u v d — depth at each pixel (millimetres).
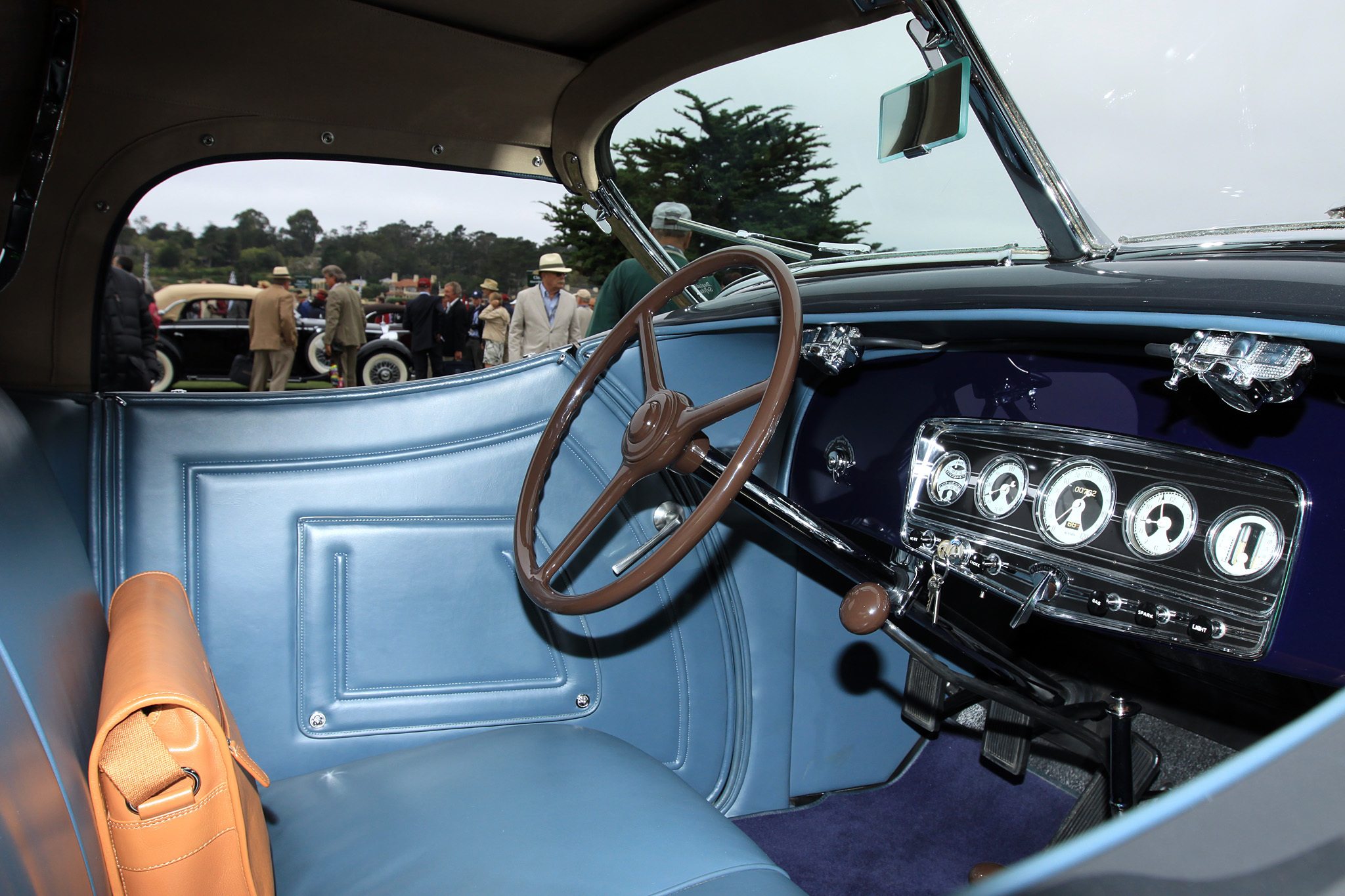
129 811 674
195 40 1232
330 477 1312
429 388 1377
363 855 978
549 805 1054
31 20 961
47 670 638
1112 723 1285
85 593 919
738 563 1626
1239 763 353
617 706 1493
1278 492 864
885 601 983
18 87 1044
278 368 7723
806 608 1718
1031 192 1124
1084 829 1556
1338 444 833
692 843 980
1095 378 1084
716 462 1037
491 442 1404
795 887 949
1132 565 986
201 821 701
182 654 839
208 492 1256
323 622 1300
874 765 1833
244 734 1263
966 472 1214
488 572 1394
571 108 1595
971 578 1158
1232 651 886
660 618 1538
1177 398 992
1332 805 329
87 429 1211
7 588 634
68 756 616
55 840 535
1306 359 742
